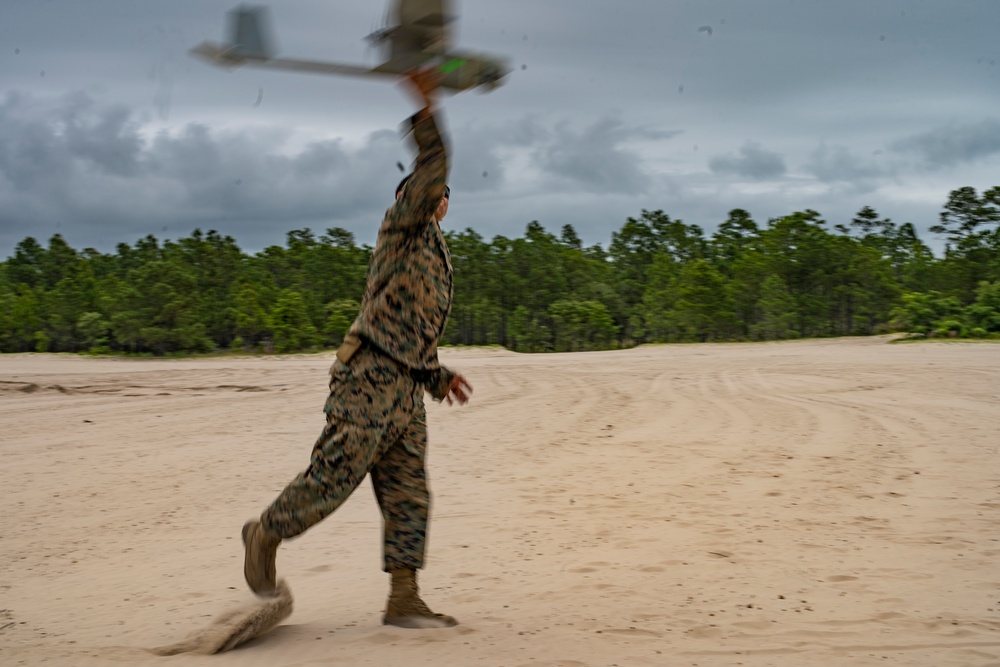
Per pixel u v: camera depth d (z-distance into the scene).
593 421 11.42
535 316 86.12
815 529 5.25
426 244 3.26
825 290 78.50
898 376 18.70
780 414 11.68
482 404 14.11
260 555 3.30
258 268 86.44
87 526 5.70
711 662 2.99
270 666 2.89
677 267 101.50
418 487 3.41
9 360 46.44
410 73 1.98
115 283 66.81
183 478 7.54
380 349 3.22
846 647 3.18
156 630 3.44
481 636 3.25
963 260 66.19
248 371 27.23
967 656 3.09
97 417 12.59
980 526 5.26
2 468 8.07
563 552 4.80
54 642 3.27
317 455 3.24
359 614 3.65
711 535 5.14
